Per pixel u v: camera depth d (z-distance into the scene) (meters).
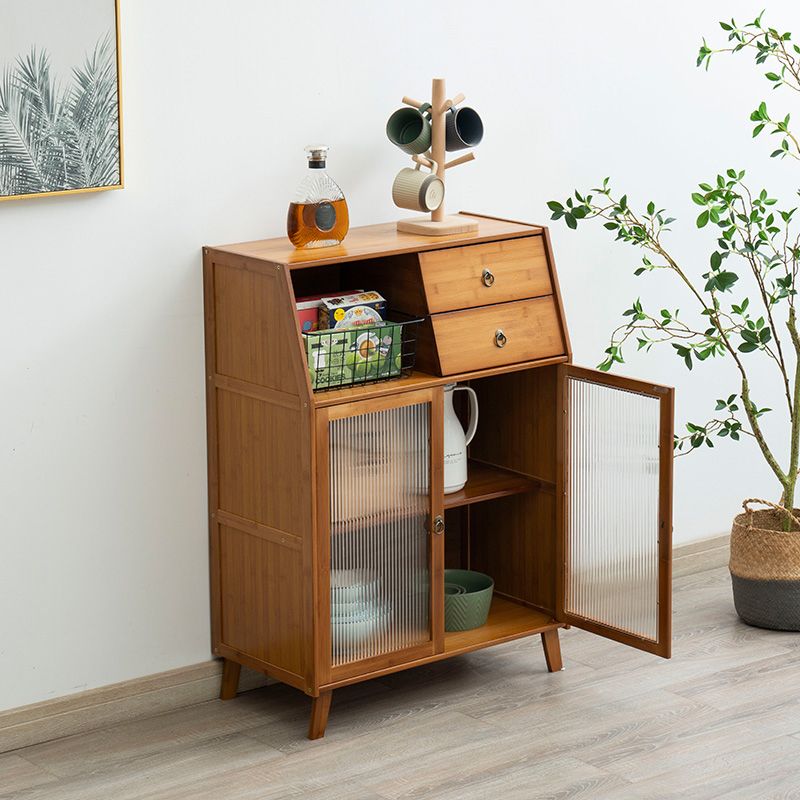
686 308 4.09
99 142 2.93
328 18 3.26
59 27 2.83
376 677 3.28
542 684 3.40
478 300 3.19
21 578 3.03
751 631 3.76
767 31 3.81
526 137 3.67
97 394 3.06
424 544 3.17
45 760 3.02
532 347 3.27
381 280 3.22
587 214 3.69
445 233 3.21
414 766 2.97
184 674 3.28
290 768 2.96
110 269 3.03
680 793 2.84
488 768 2.96
